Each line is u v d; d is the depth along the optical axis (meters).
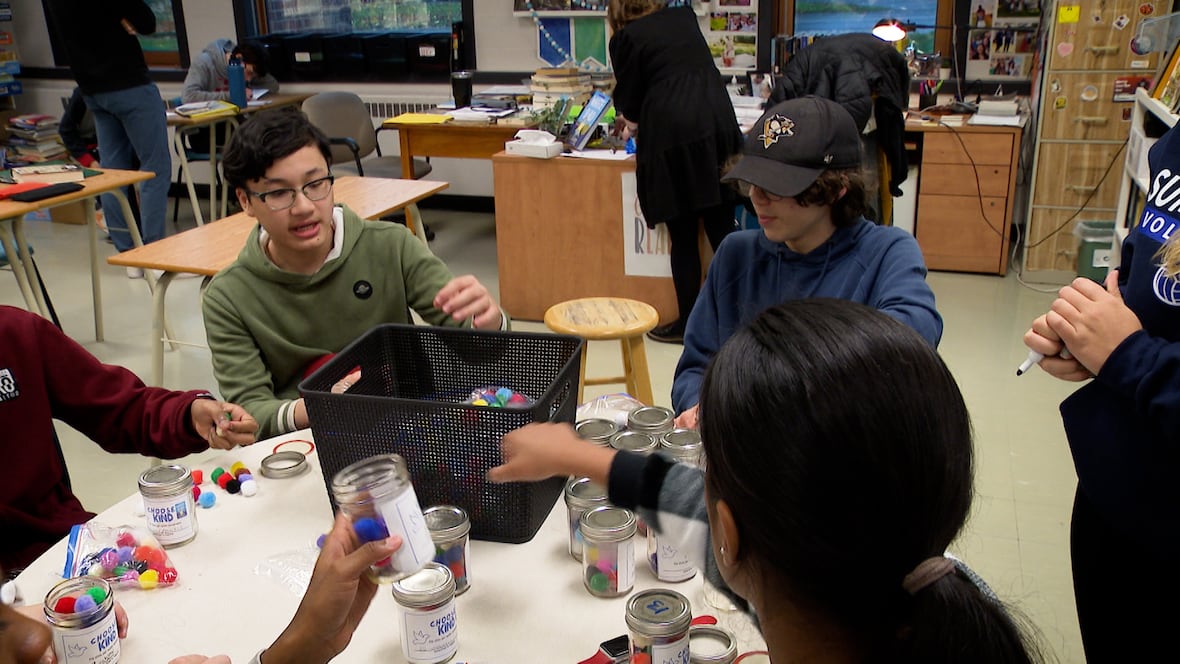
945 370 0.62
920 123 4.57
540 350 1.56
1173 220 1.29
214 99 5.73
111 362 3.96
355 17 6.39
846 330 0.61
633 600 1.04
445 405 1.28
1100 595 1.43
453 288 1.81
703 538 0.90
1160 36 3.86
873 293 1.74
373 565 0.97
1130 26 4.11
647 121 3.73
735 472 0.61
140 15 4.80
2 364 1.63
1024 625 0.66
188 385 3.75
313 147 1.86
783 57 4.92
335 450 1.37
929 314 1.60
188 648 1.15
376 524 0.96
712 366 0.65
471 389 1.62
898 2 5.11
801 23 5.31
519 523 1.34
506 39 5.88
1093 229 4.35
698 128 3.66
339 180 3.68
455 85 5.07
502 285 4.36
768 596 0.65
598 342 4.11
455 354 1.60
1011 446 3.10
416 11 6.24
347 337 2.04
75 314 4.53
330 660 1.09
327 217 1.93
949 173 4.59
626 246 4.12
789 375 0.60
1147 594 1.36
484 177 6.23
